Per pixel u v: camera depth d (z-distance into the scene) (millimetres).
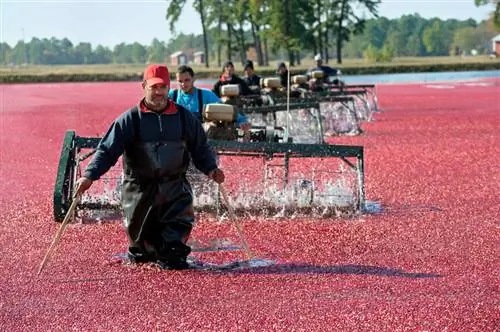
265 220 21188
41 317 13953
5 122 57562
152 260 16938
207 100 23594
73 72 195625
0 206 23938
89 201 21844
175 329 13273
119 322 13648
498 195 24484
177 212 16719
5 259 17797
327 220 21234
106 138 16469
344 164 30250
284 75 47312
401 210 22484
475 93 82500
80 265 17141
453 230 19969
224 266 16875
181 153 16594
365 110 52188
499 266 16750
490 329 13078
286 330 13125
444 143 38188
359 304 14250
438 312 13820
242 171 27094
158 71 16391
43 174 30766
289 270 16484
